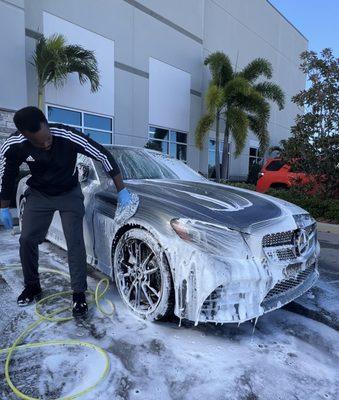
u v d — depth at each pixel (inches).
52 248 196.4
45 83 379.9
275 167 458.6
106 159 116.2
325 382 92.4
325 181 354.0
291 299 115.3
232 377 91.5
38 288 129.8
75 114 441.4
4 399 79.7
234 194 134.8
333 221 320.8
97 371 90.1
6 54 348.8
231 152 776.3
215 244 101.0
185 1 608.7
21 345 100.1
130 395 82.9
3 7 342.0
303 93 363.3
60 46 360.8
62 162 113.0
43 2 394.0
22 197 213.9
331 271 181.3
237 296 100.7
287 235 115.2
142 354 98.7
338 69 342.0
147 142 553.6
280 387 89.2
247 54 827.4
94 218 137.6
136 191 129.6
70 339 104.3
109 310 123.5
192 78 642.8
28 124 99.6
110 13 474.6
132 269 121.0
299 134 361.7
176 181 153.3
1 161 111.1
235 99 593.6
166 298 107.1
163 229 107.0
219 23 720.3
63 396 81.4
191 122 650.8
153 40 550.6
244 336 112.9
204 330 114.0
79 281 119.0
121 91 502.0
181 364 95.5
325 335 116.6
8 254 186.5
